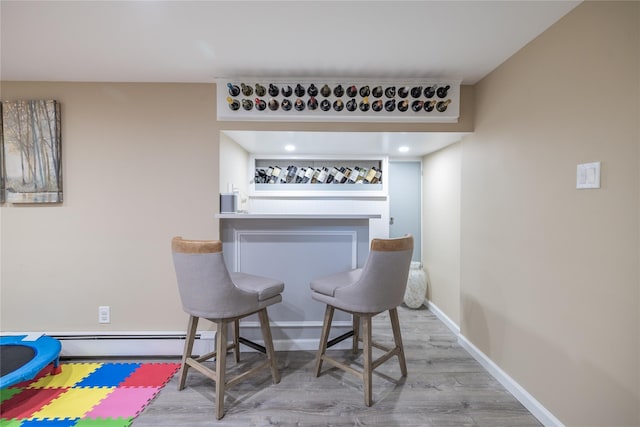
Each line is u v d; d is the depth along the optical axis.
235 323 2.18
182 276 1.71
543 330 1.62
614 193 1.25
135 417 1.66
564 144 1.49
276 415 1.68
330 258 2.39
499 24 1.56
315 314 2.40
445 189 3.02
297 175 3.49
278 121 2.32
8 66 2.02
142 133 2.29
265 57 1.92
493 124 2.08
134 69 2.08
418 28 1.60
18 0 1.37
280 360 2.24
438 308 3.21
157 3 1.40
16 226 2.27
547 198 1.60
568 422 1.47
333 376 2.04
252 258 2.37
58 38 1.70
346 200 3.53
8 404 1.74
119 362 2.22
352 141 2.70
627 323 1.21
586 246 1.37
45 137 2.22
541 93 1.64
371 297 1.74
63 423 1.60
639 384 1.17
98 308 2.31
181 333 2.31
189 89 2.30
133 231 2.31
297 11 1.47
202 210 2.32
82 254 2.29
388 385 1.95
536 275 1.68
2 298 2.28
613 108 1.25
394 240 1.72
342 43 1.76
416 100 2.24
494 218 2.07
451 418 1.66
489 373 2.09
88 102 2.27
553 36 1.56
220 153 2.34
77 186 2.28
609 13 1.27
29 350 1.94
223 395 1.67
